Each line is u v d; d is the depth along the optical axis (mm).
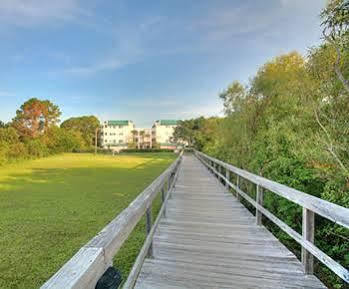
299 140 4102
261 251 3074
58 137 42719
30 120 41312
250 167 7074
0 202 7422
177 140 59312
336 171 3213
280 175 5012
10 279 3188
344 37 2795
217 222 4262
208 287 2268
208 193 6945
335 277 3266
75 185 10625
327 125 3385
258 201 4039
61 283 804
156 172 15719
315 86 3652
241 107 9453
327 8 2793
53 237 4602
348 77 3025
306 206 2312
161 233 3703
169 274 2490
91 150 49719
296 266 2678
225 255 2949
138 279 2391
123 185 10602
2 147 23500
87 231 4918
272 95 7961
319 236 3746
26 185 10641
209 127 31266
